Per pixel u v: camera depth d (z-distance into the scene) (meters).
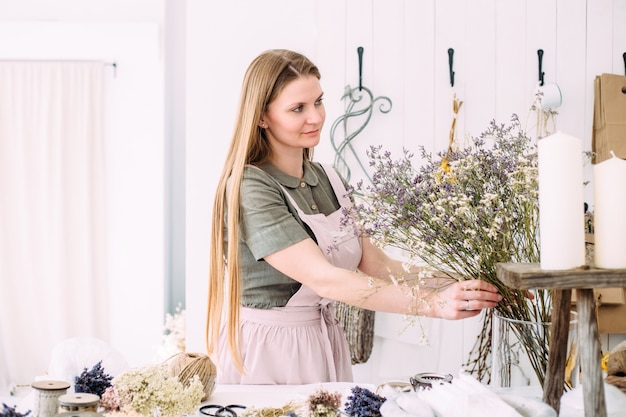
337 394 1.15
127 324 3.91
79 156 3.86
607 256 0.95
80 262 3.87
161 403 1.07
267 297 1.65
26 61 3.84
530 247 1.23
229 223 1.57
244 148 1.60
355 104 2.67
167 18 3.91
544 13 2.67
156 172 3.90
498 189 1.24
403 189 1.28
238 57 2.63
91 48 3.76
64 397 1.06
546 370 1.15
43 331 3.87
